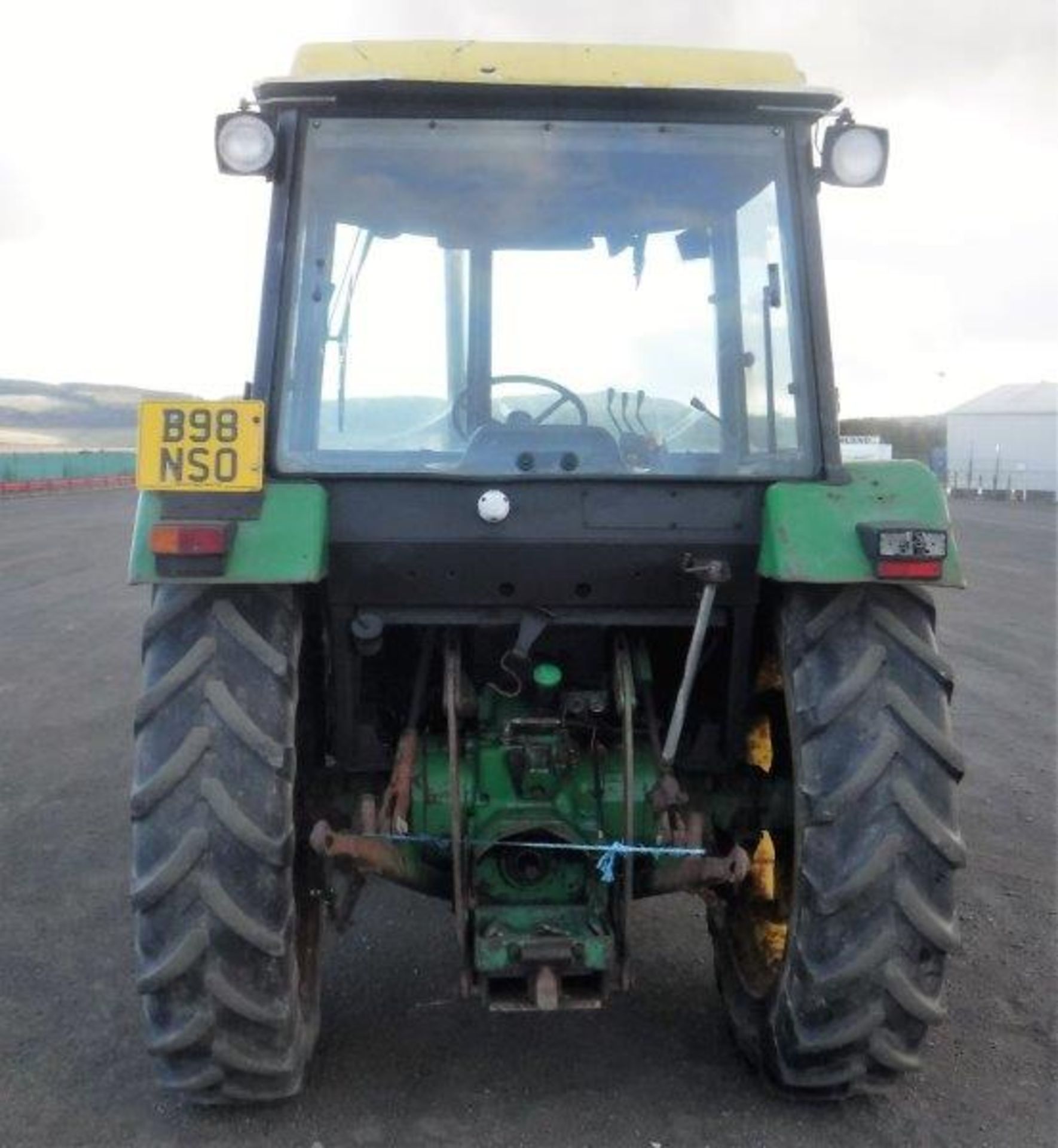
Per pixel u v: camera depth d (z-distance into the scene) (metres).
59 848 5.37
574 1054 3.62
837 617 3.17
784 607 3.25
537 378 3.50
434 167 3.37
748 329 3.41
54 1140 3.18
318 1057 3.60
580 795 3.45
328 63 3.31
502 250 3.45
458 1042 3.69
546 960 3.12
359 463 3.34
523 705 3.54
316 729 3.67
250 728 3.04
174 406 3.12
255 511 3.09
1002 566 17.17
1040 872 5.23
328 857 3.30
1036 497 38.12
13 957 4.26
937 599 13.69
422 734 3.57
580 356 3.50
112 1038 3.70
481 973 3.19
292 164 3.30
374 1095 3.40
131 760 6.79
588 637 3.57
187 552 2.98
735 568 3.30
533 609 3.37
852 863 3.04
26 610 12.07
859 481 3.25
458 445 3.43
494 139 3.36
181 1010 3.05
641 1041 3.70
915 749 3.08
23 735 7.31
